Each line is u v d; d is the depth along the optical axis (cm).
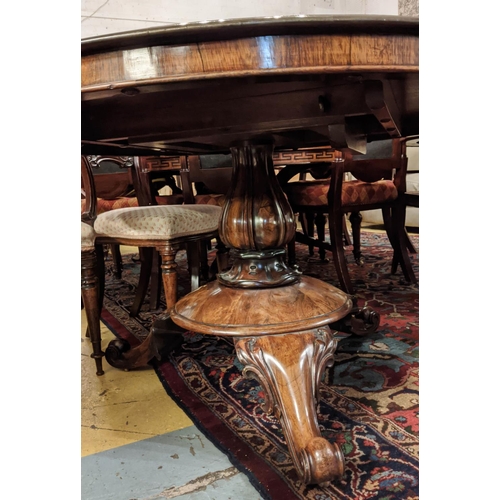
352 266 221
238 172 94
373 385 94
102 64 50
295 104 66
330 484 64
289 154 159
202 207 127
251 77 50
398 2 332
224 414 86
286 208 93
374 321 119
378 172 166
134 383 104
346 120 76
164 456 74
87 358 122
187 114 69
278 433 78
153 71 49
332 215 152
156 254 163
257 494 63
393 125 69
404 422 80
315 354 74
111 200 211
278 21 45
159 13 315
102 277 136
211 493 64
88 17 297
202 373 107
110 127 74
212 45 47
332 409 85
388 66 49
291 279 92
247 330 77
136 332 139
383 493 61
